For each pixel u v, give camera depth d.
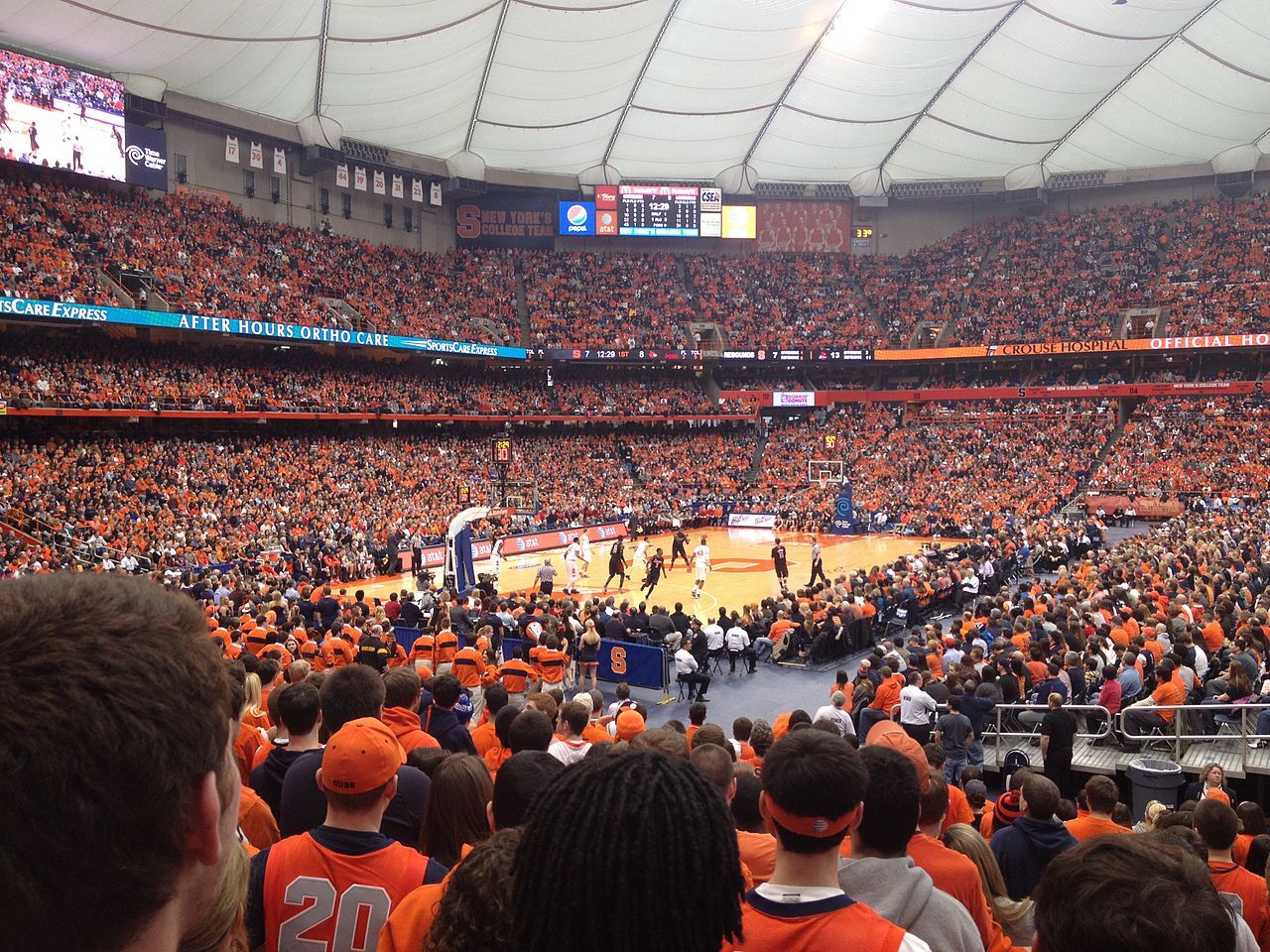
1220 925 1.84
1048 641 15.82
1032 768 13.08
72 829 1.04
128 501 34.38
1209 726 13.67
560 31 45.84
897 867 3.41
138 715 1.08
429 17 42.03
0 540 28.48
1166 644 16.09
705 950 1.78
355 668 5.48
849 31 48.09
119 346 41.91
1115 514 48.88
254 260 48.94
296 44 42.34
